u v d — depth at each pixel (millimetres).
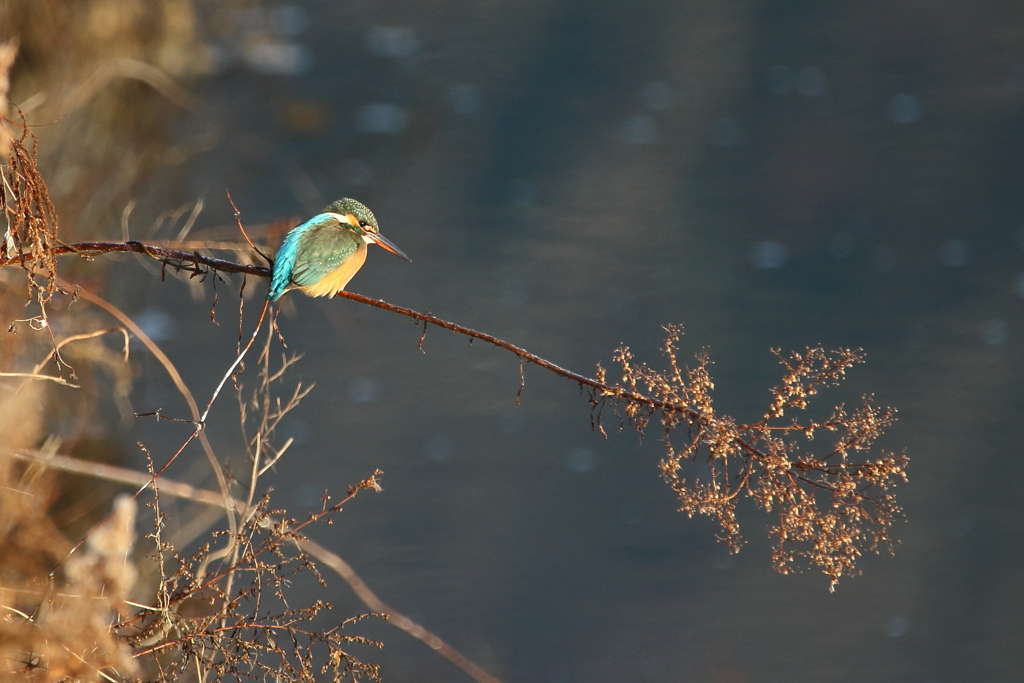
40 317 5777
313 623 9461
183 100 14461
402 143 21406
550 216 21266
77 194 11352
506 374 15547
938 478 12680
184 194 14805
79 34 12273
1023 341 16125
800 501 4820
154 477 5359
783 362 5117
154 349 6297
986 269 18875
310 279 6566
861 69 29828
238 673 5250
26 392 6359
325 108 19109
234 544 5707
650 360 15703
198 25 15836
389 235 20062
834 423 4922
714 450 4863
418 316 5285
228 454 12078
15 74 11219
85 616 4504
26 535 5254
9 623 4598
